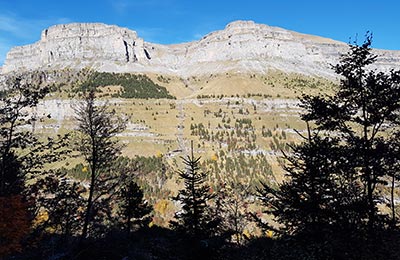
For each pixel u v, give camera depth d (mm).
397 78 19469
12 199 20000
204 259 23641
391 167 19203
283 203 23672
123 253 31094
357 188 20391
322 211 20688
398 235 19234
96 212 29969
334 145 21750
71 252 28156
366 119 19859
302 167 22656
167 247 27078
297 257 22672
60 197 27094
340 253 19703
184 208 25781
